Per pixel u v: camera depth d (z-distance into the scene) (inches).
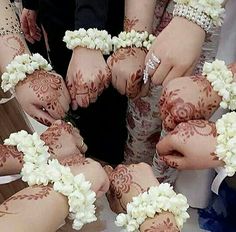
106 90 33.9
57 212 22.9
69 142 26.9
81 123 36.7
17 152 25.5
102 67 27.5
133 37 28.0
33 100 26.9
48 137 26.8
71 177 23.5
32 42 40.4
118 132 36.7
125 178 25.4
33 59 27.4
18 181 30.9
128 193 24.9
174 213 23.5
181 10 26.5
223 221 35.1
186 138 24.2
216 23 26.8
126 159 36.7
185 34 26.2
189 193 33.9
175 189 34.2
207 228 34.9
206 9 26.1
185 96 24.9
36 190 23.2
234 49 30.5
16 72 27.0
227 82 25.6
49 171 23.6
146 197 23.6
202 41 26.7
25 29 39.7
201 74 26.5
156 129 33.4
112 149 37.5
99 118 36.1
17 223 21.6
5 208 22.4
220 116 28.8
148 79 27.9
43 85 26.9
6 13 29.5
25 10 39.2
